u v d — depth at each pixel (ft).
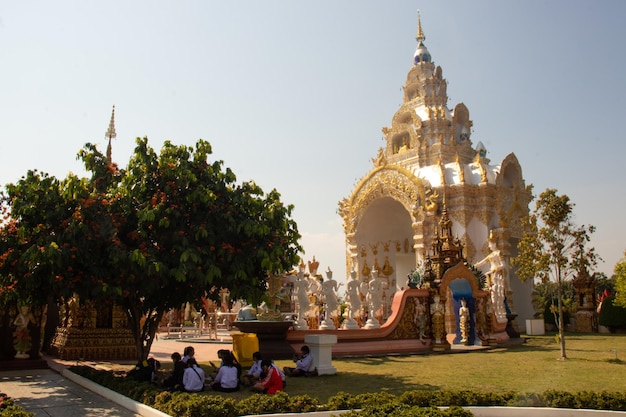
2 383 43.57
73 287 41.60
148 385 36.11
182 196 45.24
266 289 50.26
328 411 29.91
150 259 40.42
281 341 61.98
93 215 41.50
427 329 72.38
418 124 148.46
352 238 148.56
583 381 43.27
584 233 61.72
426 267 76.79
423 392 32.17
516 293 134.72
